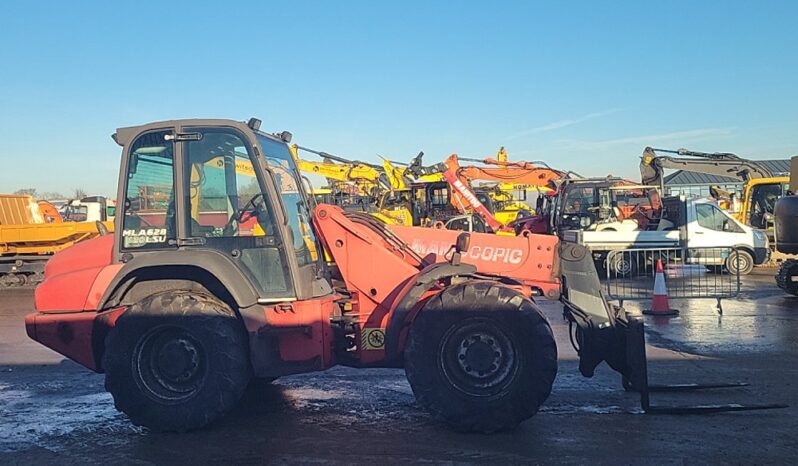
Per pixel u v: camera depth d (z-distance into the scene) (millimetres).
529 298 5941
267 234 5586
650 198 19203
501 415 5355
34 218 20750
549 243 6172
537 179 21875
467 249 6152
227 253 5566
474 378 5426
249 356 5586
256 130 5887
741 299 13031
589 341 5973
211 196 5621
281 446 5281
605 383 7031
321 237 6090
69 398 6910
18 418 6195
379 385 7102
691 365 7824
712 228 17609
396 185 24656
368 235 6027
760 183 20406
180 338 5551
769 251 17969
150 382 5551
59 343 5633
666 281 14578
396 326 5531
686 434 5438
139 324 5488
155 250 5609
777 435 5402
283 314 5496
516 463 4855
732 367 7715
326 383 7191
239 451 5191
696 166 21516
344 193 24797
